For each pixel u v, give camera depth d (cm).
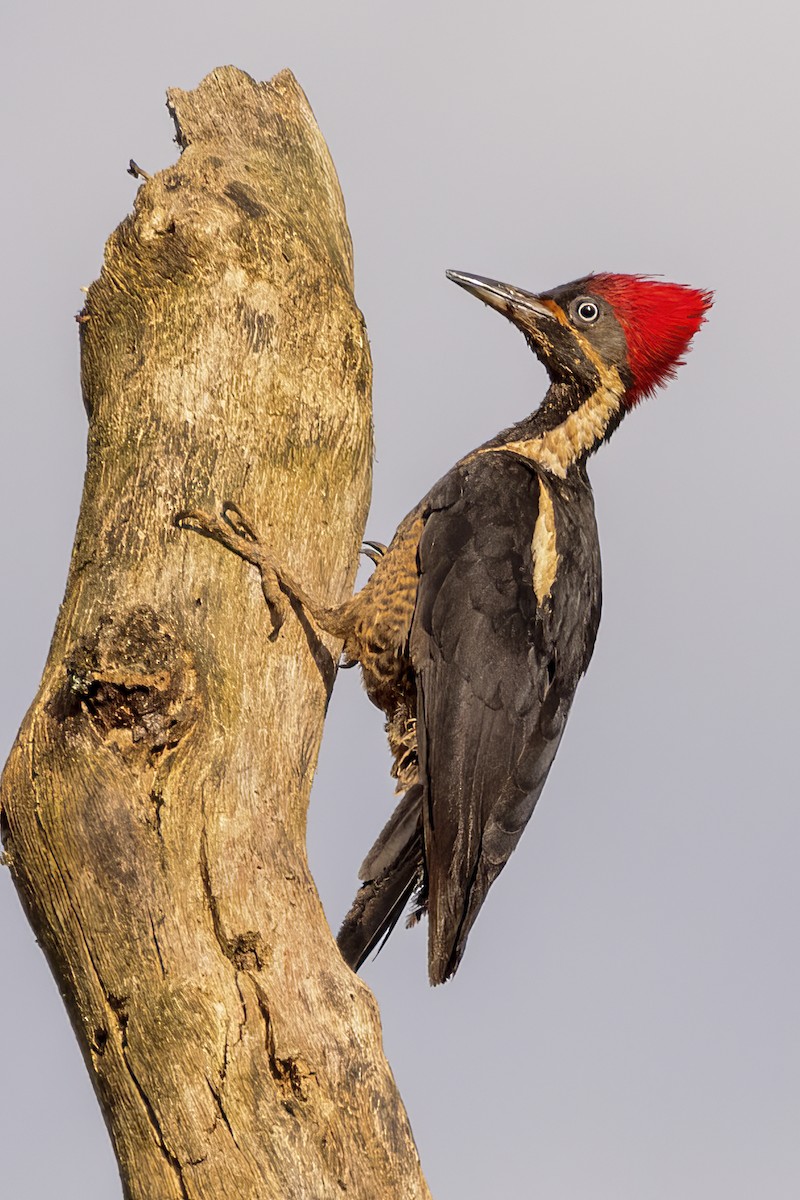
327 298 1064
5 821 904
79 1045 913
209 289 1025
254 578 998
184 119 1101
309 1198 853
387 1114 891
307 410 1046
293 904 923
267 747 965
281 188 1082
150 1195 870
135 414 1009
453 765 1147
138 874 881
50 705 899
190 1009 870
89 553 979
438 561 1178
